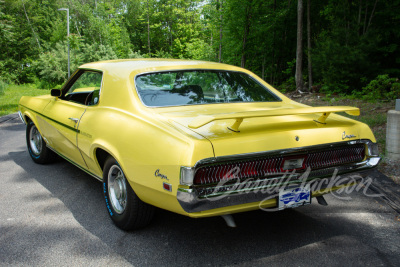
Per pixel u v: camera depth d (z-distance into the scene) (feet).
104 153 10.59
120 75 10.48
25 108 16.83
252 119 8.84
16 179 14.62
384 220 10.57
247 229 10.00
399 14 47.75
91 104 11.37
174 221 10.51
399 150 15.83
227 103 10.30
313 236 9.53
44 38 177.68
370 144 9.20
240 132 7.75
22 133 27.14
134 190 8.72
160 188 7.60
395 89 37.29
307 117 9.48
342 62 45.50
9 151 20.15
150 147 7.95
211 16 75.46
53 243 9.12
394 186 13.08
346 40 49.08
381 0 51.24
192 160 6.97
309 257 8.40
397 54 48.11
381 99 37.45
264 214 11.12
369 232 9.77
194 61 11.81
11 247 8.91
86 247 8.91
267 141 7.69
